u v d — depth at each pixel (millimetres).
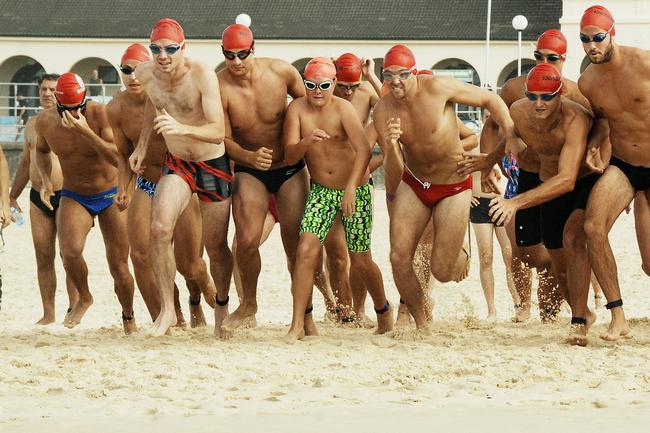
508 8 86375
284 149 13828
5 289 22000
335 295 15758
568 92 14422
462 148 13883
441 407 9680
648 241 14258
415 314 14359
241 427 8719
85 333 15484
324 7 88312
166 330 13531
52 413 9562
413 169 13984
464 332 14742
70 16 89250
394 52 13344
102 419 9203
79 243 15859
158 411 9523
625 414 9180
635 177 13352
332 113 13781
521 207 13000
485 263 17047
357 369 11750
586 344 13211
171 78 13297
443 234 13938
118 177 14664
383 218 37688
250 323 14477
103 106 15141
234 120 13891
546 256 15383
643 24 75812
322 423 8844
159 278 13531
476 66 83938
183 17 88875
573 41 76812
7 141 58312
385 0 88750
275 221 16375
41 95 17312
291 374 11430
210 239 14016
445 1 87750
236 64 13641
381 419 9000
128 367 11836
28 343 14070
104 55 87938
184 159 13695
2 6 90188
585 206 13406
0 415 9523
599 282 13406
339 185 13984
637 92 12906
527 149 14625
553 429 8469
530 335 14336
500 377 11156
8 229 35000
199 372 11492
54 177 16828
